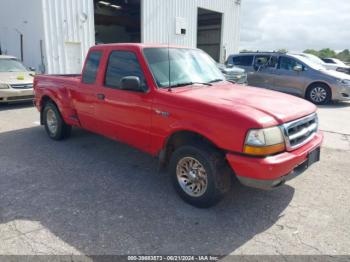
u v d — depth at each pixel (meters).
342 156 5.36
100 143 5.89
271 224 3.22
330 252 2.78
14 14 14.55
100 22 22.12
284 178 3.17
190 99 3.47
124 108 4.20
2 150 5.48
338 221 3.27
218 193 3.32
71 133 6.34
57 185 4.09
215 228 3.14
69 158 5.10
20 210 3.44
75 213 3.39
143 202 3.66
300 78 11.42
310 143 3.58
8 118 8.05
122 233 3.03
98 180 4.26
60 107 5.61
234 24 23.83
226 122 3.13
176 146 3.87
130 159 5.08
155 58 4.11
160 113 3.70
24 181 4.20
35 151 5.43
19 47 14.70
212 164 3.25
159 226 3.16
